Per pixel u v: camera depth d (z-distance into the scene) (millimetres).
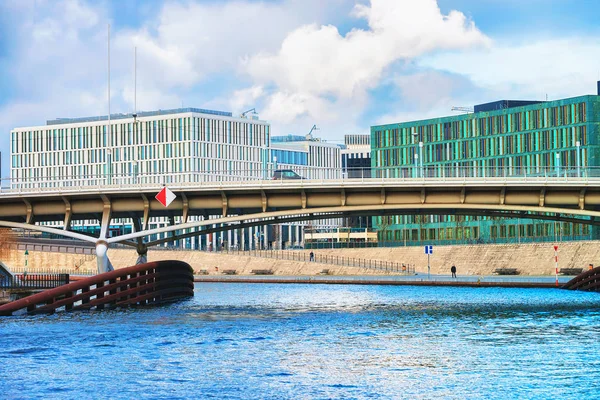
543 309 86625
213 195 90438
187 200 90438
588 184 84750
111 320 75250
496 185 85562
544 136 197625
